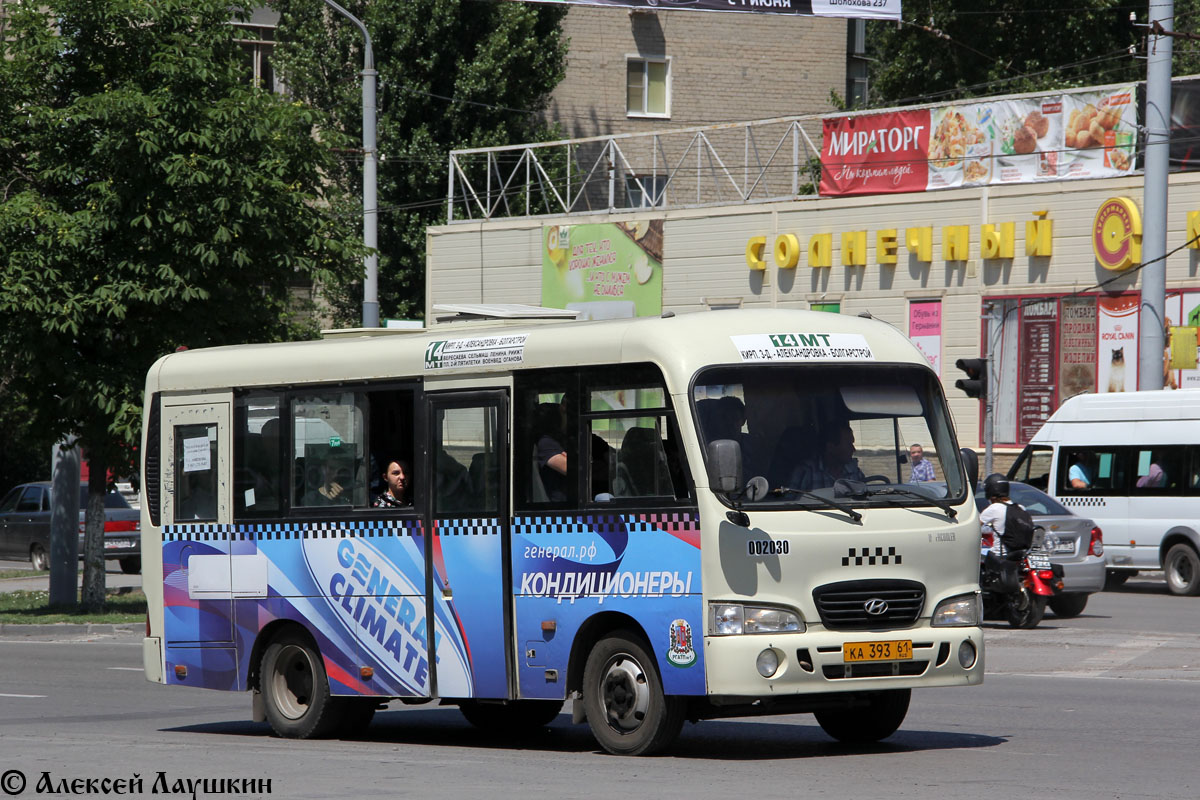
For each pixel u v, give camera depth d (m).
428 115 95.00
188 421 28.92
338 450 26.72
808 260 76.31
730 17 107.81
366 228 61.25
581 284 84.69
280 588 27.28
